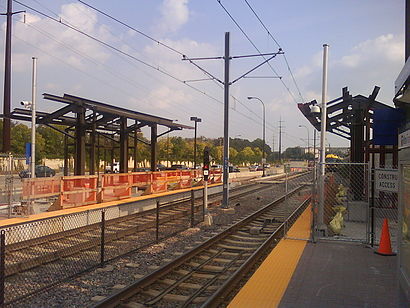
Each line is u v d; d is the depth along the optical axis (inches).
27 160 689.6
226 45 742.5
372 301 235.9
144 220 589.0
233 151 3287.4
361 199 557.0
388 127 513.7
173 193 824.3
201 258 368.5
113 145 962.7
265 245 399.9
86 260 358.6
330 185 555.8
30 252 377.1
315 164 511.5
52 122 729.6
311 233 437.4
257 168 2822.3
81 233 472.1
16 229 400.8
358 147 568.7
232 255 387.9
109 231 494.6
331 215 542.0
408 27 409.4
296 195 1031.0
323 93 457.7
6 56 737.0
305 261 330.0
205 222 562.9
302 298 240.7
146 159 2427.4
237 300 236.7
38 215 489.1
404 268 225.3
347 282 272.8
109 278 306.2
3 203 535.8
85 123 734.5
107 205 598.2
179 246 422.9
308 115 575.5
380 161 602.9
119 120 878.4
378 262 327.3
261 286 263.7
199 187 1019.9
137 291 267.7
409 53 408.2
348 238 421.4
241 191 1155.9
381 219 546.0
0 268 245.4
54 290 277.6
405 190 227.6
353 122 621.9
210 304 234.2
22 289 280.8
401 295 228.5
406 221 222.1
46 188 530.9
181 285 288.0
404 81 214.2
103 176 644.1
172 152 2596.0
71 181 574.6
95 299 255.9
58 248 395.5
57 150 2110.0
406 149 223.8
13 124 1979.6
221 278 309.1
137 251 397.1
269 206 748.6
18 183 936.3
